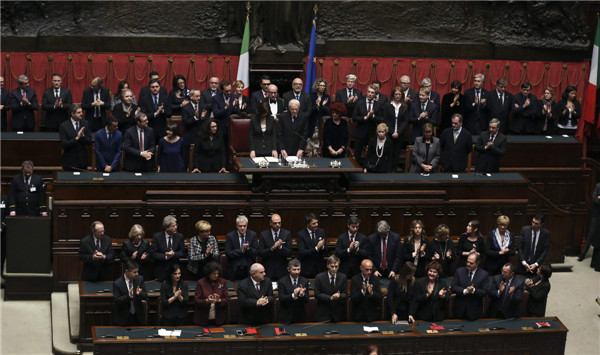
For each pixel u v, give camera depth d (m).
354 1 26.25
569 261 23.73
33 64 25.33
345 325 18.78
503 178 21.98
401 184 21.30
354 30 26.42
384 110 23.03
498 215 21.84
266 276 19.89
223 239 20.58
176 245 19.56
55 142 22.47
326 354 18.19
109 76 25.75
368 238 20.09
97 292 18.91
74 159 21.59
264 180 20.75
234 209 20.81
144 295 18.50
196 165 21.66
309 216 20.02
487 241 20.53
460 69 26.78
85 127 21.56
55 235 20.36
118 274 19.84
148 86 23.28
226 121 22.91
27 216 20.30
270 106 22.86
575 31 27.03
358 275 19.03
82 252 19.30
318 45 26.11
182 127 23.19
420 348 18.45
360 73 26.44
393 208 21.31
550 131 24.95
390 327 18.69
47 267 20.45
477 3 26.77
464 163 22.48
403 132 22.94
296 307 18.88
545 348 18.92
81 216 20.38
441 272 19.05
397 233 21.45
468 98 24.52
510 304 19.28
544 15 26.84
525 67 27.00
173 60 25.89
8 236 20.22
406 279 19.02
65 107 23.33
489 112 24.61
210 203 20.70
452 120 22.36
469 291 19.00
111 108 23.67
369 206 21.22
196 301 18.52
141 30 25.80
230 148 21.95
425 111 23.47
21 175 21.06
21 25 25.30
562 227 23.91
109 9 25.61
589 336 20.72
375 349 17.30
